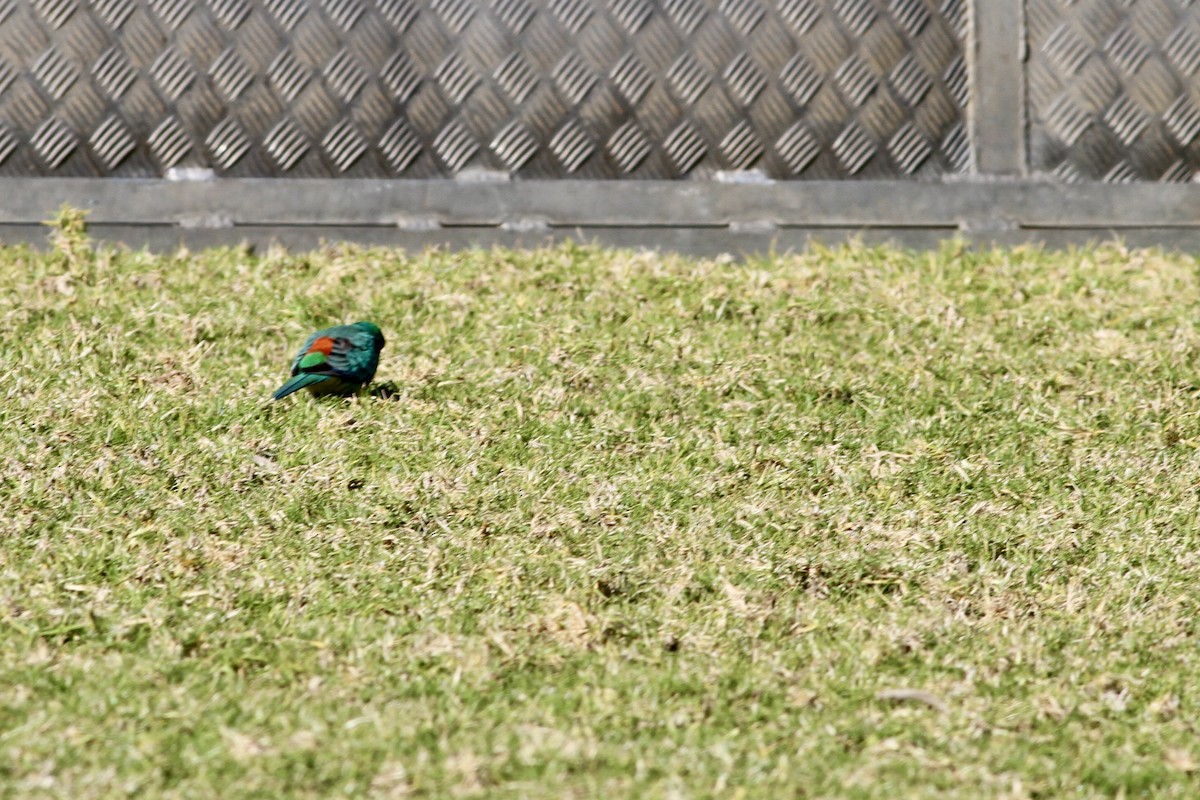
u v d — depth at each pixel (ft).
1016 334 41.04
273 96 47.78
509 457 32.42
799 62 48.85
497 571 27.30
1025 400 36.65
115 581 26.16
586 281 44.27
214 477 30.42
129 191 47.26
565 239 48.44
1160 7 49.60
